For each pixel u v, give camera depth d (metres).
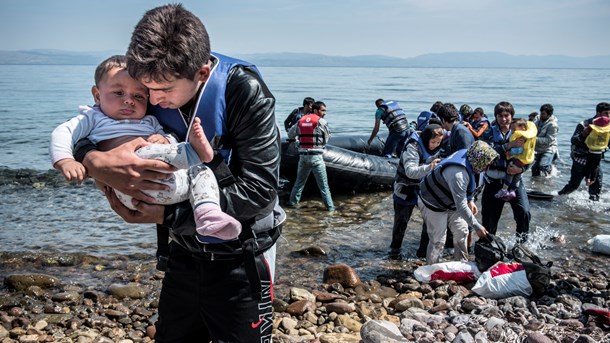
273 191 2.07
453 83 83.31
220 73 2.01
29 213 8.47
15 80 74.25
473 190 5.59
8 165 12.80
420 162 6.36
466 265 5.67
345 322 4.61
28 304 5.02
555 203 9.70
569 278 5.79
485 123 10.65
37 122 22.77
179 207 2.04
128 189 1.96
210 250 2.14
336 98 42.81
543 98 45.50
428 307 5.03
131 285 5.37
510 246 7.13
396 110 11.90
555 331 4.21
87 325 4.60
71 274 5.85
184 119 2.08
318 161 8.95
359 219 8.48
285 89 57.56
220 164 2.05
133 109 2.07
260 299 2.24
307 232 7.74
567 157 15.34
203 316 2.26
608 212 9.11
